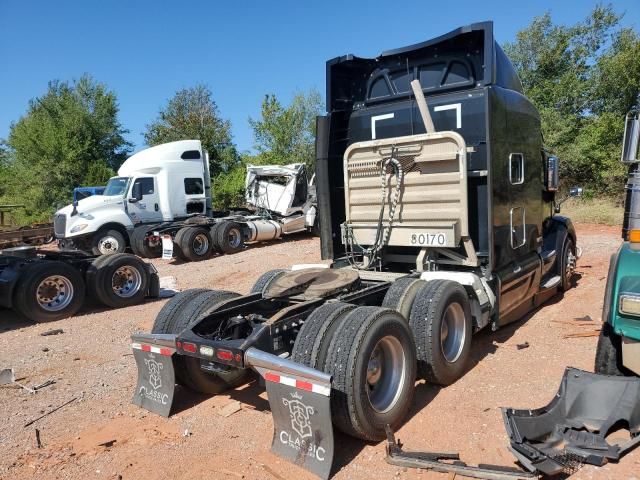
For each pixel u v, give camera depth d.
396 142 5.61
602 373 4.28
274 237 18.00
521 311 6.59
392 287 4.96
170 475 3.62
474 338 6.28
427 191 5.50
